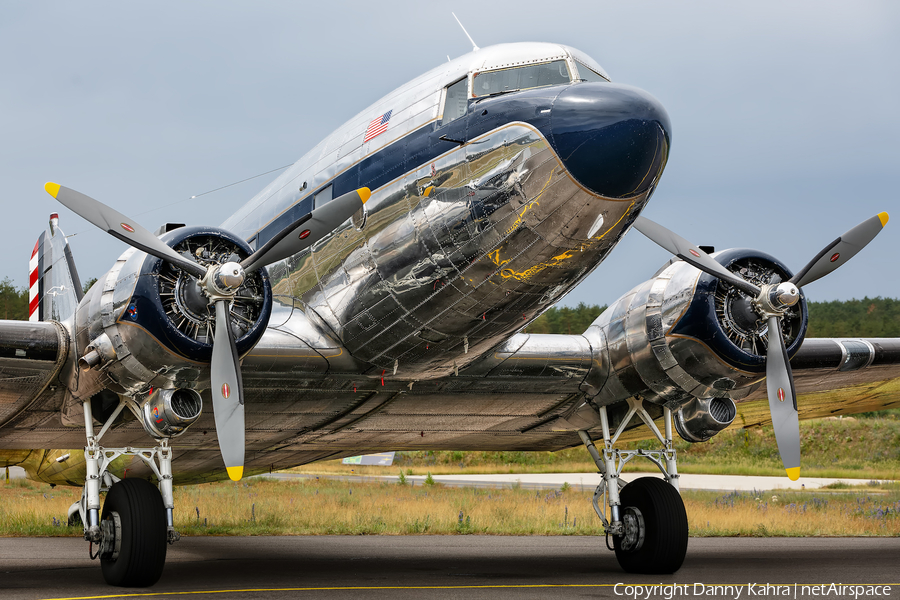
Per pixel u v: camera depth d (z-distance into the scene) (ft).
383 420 57.06
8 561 56.80
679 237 50.06
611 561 57.41
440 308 45.50
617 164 38.86
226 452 39.81
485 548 69.21
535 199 40.63
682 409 53.57
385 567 52.54
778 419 48.19
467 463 267.80
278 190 59.00
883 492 160.97
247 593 38.27
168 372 41.75
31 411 48.60
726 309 50.29
